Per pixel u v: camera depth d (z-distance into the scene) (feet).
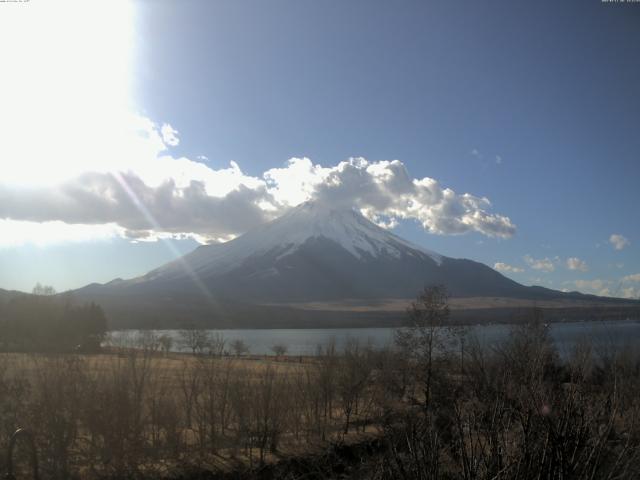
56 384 67.00
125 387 73.82
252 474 74.38
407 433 27.25
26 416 63.10
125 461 72.49
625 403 34.12
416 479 24.88
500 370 41.96
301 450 82.48
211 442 87.30
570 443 25.13
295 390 106.32
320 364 125.39
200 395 100.07
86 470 68.08
